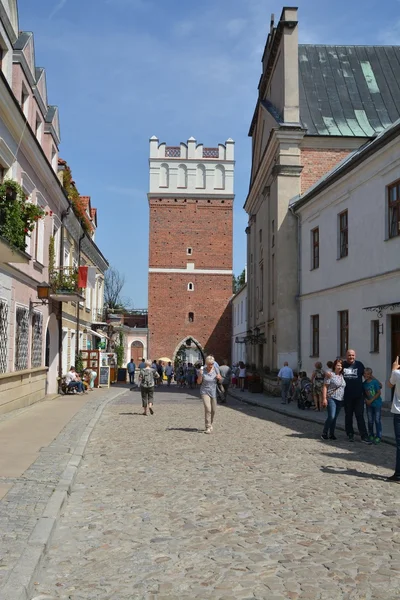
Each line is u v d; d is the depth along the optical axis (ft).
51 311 84.48
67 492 25.84
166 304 193.98
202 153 198.70
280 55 107.04
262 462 34.22
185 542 19.57
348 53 115.65
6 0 56.39
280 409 73.72
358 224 71.82
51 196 80.74
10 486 25.99
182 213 196.85
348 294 74.84
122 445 41.32
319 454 37.32
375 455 37.37
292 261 97.50
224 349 193.57
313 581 16.02
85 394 94.48
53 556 18.45
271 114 108.06
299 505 24.21
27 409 63.26
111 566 17.52
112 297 272.31
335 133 101.30
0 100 50.44
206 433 47.78
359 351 71.10
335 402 44.57
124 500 25.48
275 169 100.22
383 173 64.85
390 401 63.26
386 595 15.11
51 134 81.41
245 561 17.63
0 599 14.07
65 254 97.50
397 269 61.31
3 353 56.49
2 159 54.54
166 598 15.14
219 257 196.24
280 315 96.73
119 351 209.67
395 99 109.50
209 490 27.02
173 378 183.62
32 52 66.74
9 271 58.65
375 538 19.79
